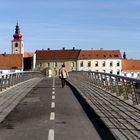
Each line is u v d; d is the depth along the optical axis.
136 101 17.28
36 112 15.50
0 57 161.00
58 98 21.58
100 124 12.59
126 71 170.88
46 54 172.50
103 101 20.00
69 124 12.58
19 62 160.50
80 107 17.25
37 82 42.62
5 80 29.06
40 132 11.19
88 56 168.75
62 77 31.53
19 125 12.41
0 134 10.89
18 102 19.38
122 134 10.87
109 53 168.88
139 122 12.97
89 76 42.31
